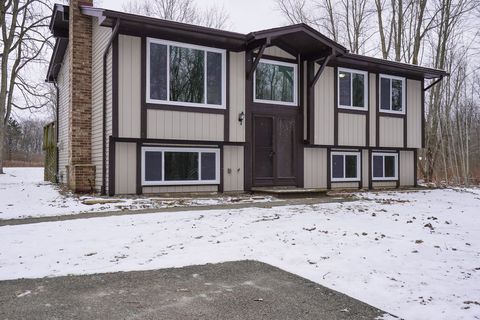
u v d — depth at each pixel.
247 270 4.72
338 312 3.54
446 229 7.36
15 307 3.51
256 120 13.39
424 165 24.56
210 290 4.04
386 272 4.74
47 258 5.14
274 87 13.80
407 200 12.22
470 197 14.03
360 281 4.41
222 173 12.67
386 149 16.47
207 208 9.36
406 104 16.64
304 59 14.28
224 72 12.48
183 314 3.41
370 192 14.48
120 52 10.96
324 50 13.64
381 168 16.45
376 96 15.80
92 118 12.97
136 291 3.97
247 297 3.86
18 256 5.21
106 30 11.60
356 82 15.39
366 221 7.90
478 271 4.82
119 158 11.16
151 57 11.40
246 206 9.80
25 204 9.74
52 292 3.92
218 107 12.39
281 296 3.91
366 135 15.53
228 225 7.17
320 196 12.60
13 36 23.88
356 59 14.60
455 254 5.57
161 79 11.52
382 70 15.98
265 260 5.14
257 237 6.29
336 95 14.83
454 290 4.15
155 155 11.68
